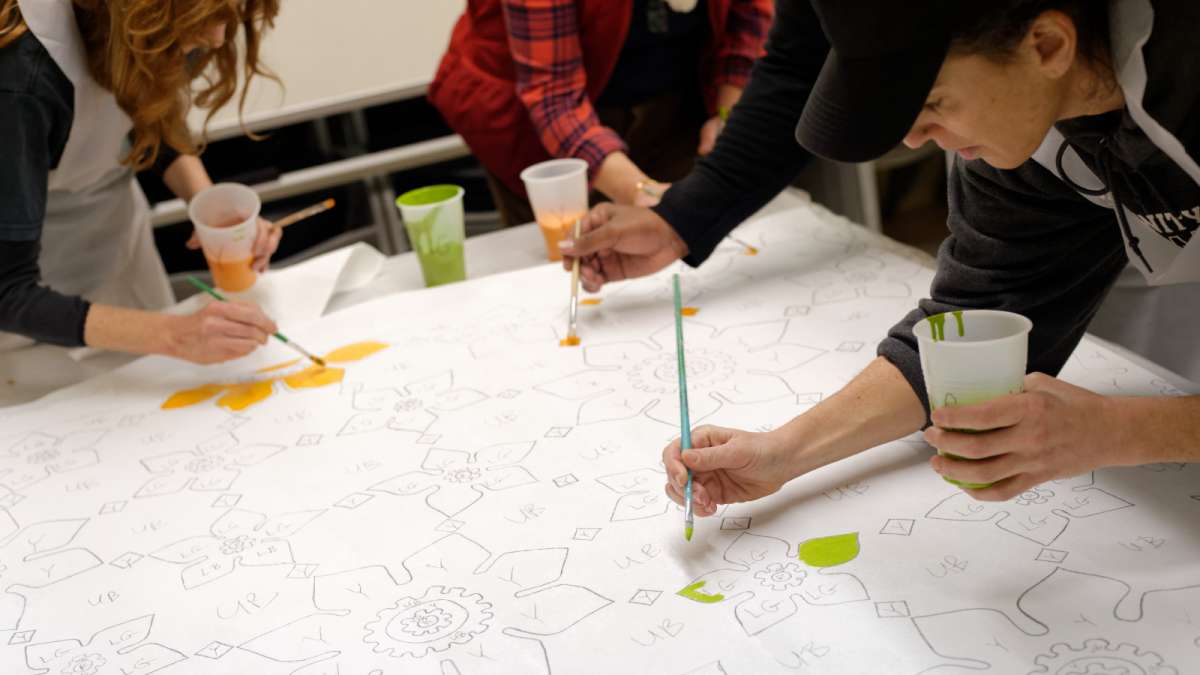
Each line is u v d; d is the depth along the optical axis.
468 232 2.90
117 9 1.33
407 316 1.62
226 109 2.58
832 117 0.78
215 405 1.44
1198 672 0.75
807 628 0.85
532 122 1.94
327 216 2.94
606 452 1.17
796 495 1.04
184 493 1.23
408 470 1.20
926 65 0.74
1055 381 0.87
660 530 1.02
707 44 2.01
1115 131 0.87
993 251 1.07
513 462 1.18
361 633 0.94
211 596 1.03
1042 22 0.75
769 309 1.47
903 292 1.47
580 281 1.59
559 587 0.95
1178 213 0.89
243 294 1.74
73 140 1.53
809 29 1.43
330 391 1.43
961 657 0.80
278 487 1.21
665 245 1.56
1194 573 0.85
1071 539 0.91
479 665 0.87
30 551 1.15
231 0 1.38
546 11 1.76
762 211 1.88
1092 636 0.80
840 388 1.23
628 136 2.04
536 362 1.42
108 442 1.38
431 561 1.02
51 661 0.96
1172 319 1.60
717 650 0.84
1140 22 0.75
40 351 1.69
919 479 1.04
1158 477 0.98
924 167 3.63
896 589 0.88
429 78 2.71
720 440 1.03
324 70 2.63
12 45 1.35
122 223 1.83
